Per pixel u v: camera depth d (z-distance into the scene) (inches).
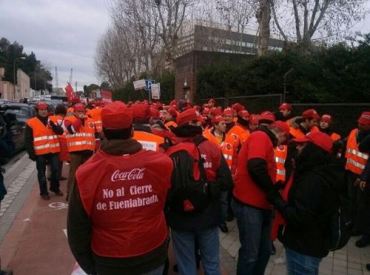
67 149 361.1
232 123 297.1
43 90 6003.9
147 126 177.0
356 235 275.6
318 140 139.7
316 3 639.8
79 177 103.4
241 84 665.0
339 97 481.1
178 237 158.9
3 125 209.9
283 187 166.9
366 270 223.0
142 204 108.6
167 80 1289.4
